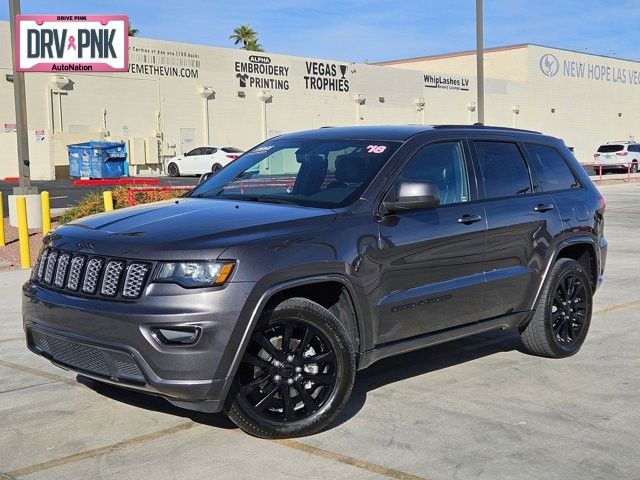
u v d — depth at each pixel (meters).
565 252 6.94
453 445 4.71
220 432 4.89
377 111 49.62
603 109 66.44
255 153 6.33
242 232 4.57
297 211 5.00
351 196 5.19
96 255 4.58
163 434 4.86
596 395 5.70
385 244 5.10
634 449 4.68
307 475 4.26
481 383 5.97
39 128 34.88
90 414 5.23
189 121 40.47
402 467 4.38
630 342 7.26
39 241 14.01
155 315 4.25
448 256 5.54
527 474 4.30
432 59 65.69
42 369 6.31
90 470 4.34
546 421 5.14
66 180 34.66
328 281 4.77
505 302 6.08
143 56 38.28
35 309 4.83
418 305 5.33
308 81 45.72
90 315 4.45
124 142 34.38
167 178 35.03
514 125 58.50
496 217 5.95
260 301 4.42
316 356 4.77
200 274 4.32
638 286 10.09
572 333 6.77
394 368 6.38
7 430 4.95
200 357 4.27
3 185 29.28
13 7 15.75
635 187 32.41
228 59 41.91
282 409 4.76
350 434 4.87
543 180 6.64
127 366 4.41
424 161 5.65
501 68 60.53
